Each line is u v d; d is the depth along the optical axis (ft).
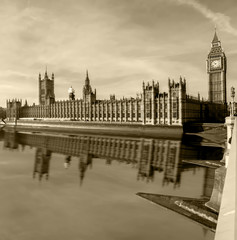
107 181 94.68
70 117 510.58
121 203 68.33
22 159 146.41
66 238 47.62
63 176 103.04
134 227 52.42
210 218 55.57
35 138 284.00
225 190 11.16
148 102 358.02
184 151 170.81
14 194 77.36
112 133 334.85
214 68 442.91
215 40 440.45
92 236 48.37
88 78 572.10
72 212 61.62
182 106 316.81
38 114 604.90
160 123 342.03
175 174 105.29
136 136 292.81
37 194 77.41
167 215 59.00
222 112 419.74
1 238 47.52
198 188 83.76
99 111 448.24
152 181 94.12
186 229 51.03
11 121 631.56
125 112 401.70
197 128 297.53
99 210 63.00
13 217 58.23
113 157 152.35
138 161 138.00
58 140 258.37
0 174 106.63
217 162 129.49
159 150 178.40
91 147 200.54
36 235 48.83
